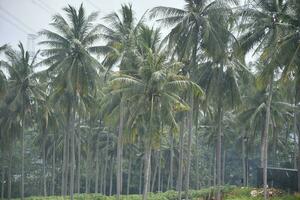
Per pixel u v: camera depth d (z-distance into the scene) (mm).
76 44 42000
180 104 32594
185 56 37344
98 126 73250
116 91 33094
